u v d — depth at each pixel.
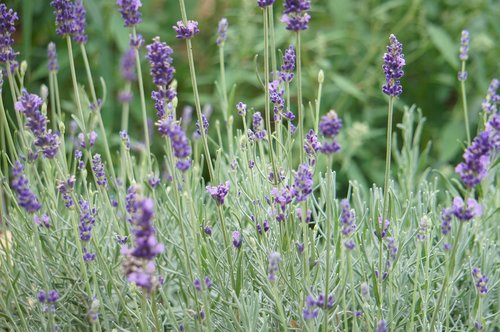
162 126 0.98
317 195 1.56
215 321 1.07
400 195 1.27
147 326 1.04
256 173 1.13
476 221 1.16
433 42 1.99
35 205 0.98
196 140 1.21
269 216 1.11
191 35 1.02
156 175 1.21
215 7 2.10
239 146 1.19
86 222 1.02
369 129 1.97
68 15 1.09
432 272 1.08
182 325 1.03
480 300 1.03
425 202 1.19
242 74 1.93
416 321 1.06
